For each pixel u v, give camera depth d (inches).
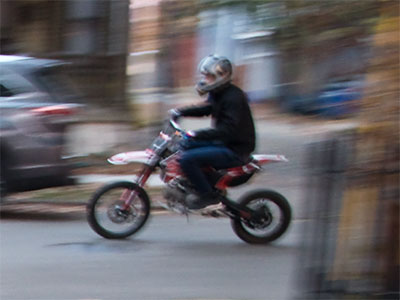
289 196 505.0
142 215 379.2
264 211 374.6
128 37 620.4
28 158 406.6
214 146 360.8
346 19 316.2
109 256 347.6
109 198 378.9
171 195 368.8
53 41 633.0
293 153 668.1
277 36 353.7
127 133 597.9
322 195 219.0
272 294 296.4
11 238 377.1
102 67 617.3
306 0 329.4
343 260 217.0
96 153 565.3
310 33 340.5
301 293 231.0
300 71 384.8
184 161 356.2
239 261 346.3
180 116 368.8
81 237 382.9
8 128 403.9
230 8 358.9
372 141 204.8
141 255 351.6
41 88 419.5
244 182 372.8
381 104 198.8
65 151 420.8
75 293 291.3
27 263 331.6
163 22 496.4
